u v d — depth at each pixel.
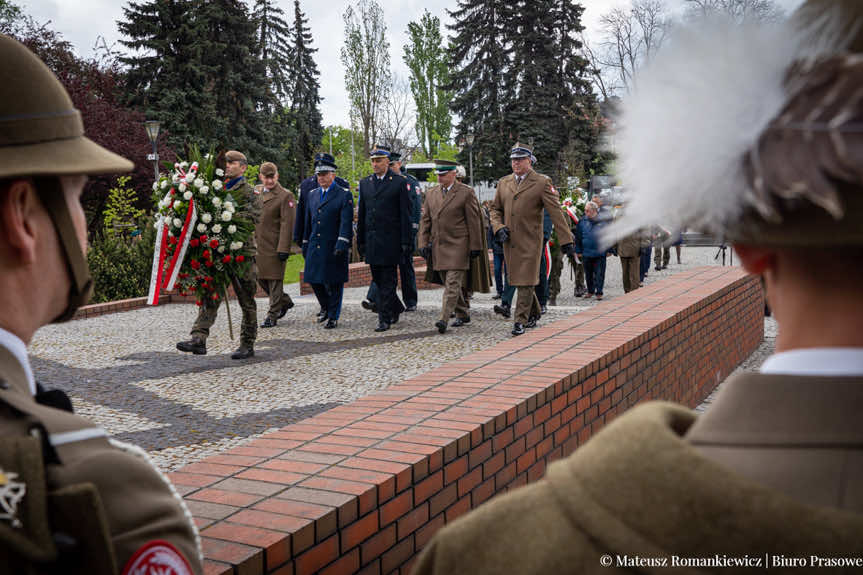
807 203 0.44
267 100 43.81
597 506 0.49
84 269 0.78
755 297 8.13
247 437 4.61
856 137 0.43
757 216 0.47
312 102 69.44
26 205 0.73
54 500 0.62
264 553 1.70
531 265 7.98
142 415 5.17
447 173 8.45
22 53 0.74
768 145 0.46
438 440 2.51
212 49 39.38
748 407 0.49
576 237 12.95
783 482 0.45
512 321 9.47
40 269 0.75
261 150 42.12
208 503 1.99
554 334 4.59
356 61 46.66
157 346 8.08
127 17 37.97
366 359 7.02
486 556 0.55
